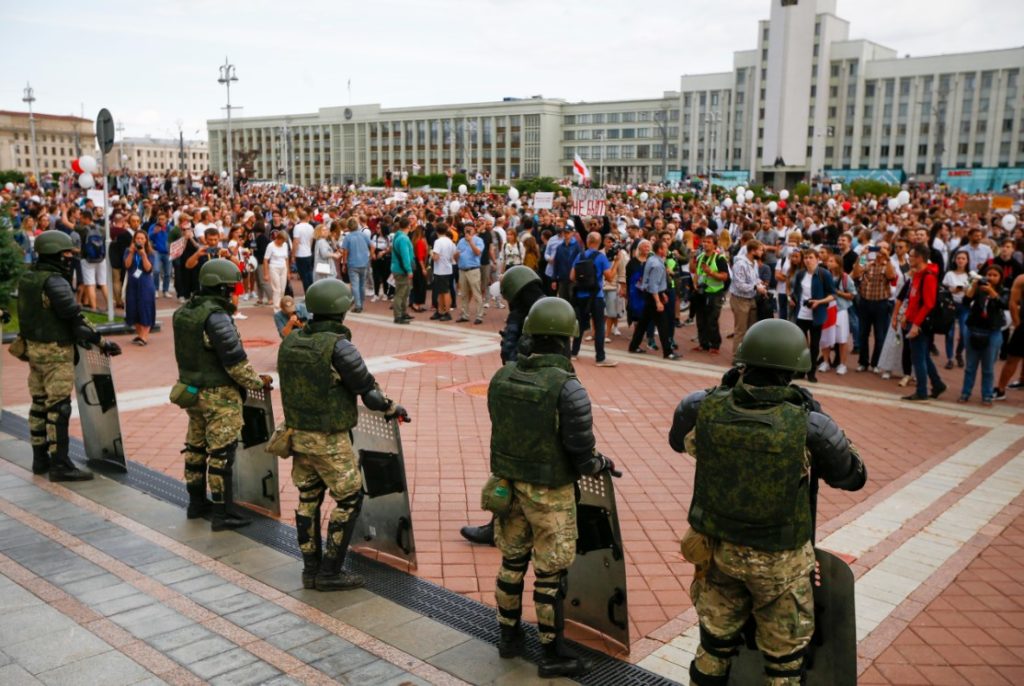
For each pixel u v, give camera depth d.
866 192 48.62
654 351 13.25
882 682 3.95
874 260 11.64
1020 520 6.12
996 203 25.42
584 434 3.69
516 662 4.05
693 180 61.56
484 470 7.10
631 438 8.23
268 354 12.20
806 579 3.11
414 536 5.68
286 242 16.11
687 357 12.76
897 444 8.18
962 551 5.54
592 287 11.62
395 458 5.00
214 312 5.43
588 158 118.12
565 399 3.69
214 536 5.62
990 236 17.91
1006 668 4.08
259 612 4.53
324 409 4.59
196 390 5.53
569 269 11.95
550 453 3.75
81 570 5.05
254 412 5.91
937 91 93.81
